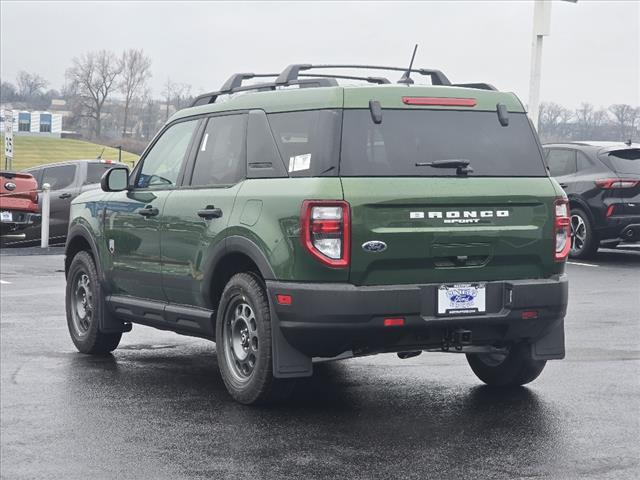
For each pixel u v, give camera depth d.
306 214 6.41
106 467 5.54
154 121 136.25
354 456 5.68
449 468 5.43
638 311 11.60
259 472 5.40
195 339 10.14
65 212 22.16
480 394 7.32
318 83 7.26
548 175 7.00
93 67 136.25
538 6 20.08
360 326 6.39
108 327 8.98
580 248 17.20
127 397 7.35
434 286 6.53
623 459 5.58
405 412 6.77
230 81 7.98
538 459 5.59
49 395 7.44
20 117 150.62
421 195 6.50
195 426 6.44
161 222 7.92
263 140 6.99
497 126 6.95
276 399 6.91
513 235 6.73
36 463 5.63
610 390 7.40
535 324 6.84
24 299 13.19
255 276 6.96
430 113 6.78
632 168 16.88
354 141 6.54
